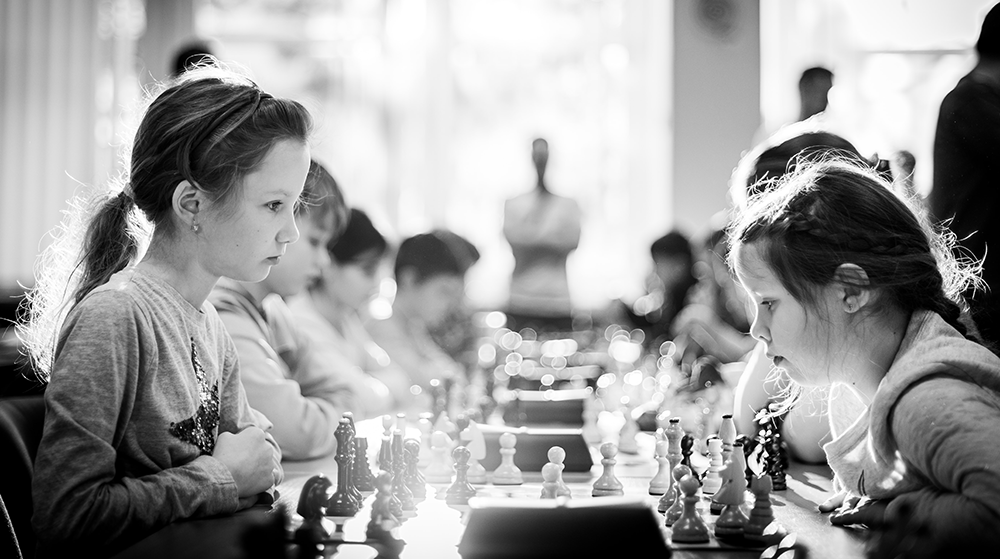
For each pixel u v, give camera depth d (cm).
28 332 200
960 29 685
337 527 156
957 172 279
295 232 187
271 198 181
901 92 720
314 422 259
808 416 236
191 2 845
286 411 254
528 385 373
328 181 282
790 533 153
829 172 171
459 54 908
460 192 909
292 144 183
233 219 180
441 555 140
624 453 262
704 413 260
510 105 909
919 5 703
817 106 360
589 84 909
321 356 320
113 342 168
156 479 166
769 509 149
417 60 894
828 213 163
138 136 184
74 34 720
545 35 909
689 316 466
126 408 171
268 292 278
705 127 881
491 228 905
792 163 243
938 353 150
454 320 538
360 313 520
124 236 192
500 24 907
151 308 178
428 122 898
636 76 911
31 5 693
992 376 148
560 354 523
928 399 143
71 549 159
